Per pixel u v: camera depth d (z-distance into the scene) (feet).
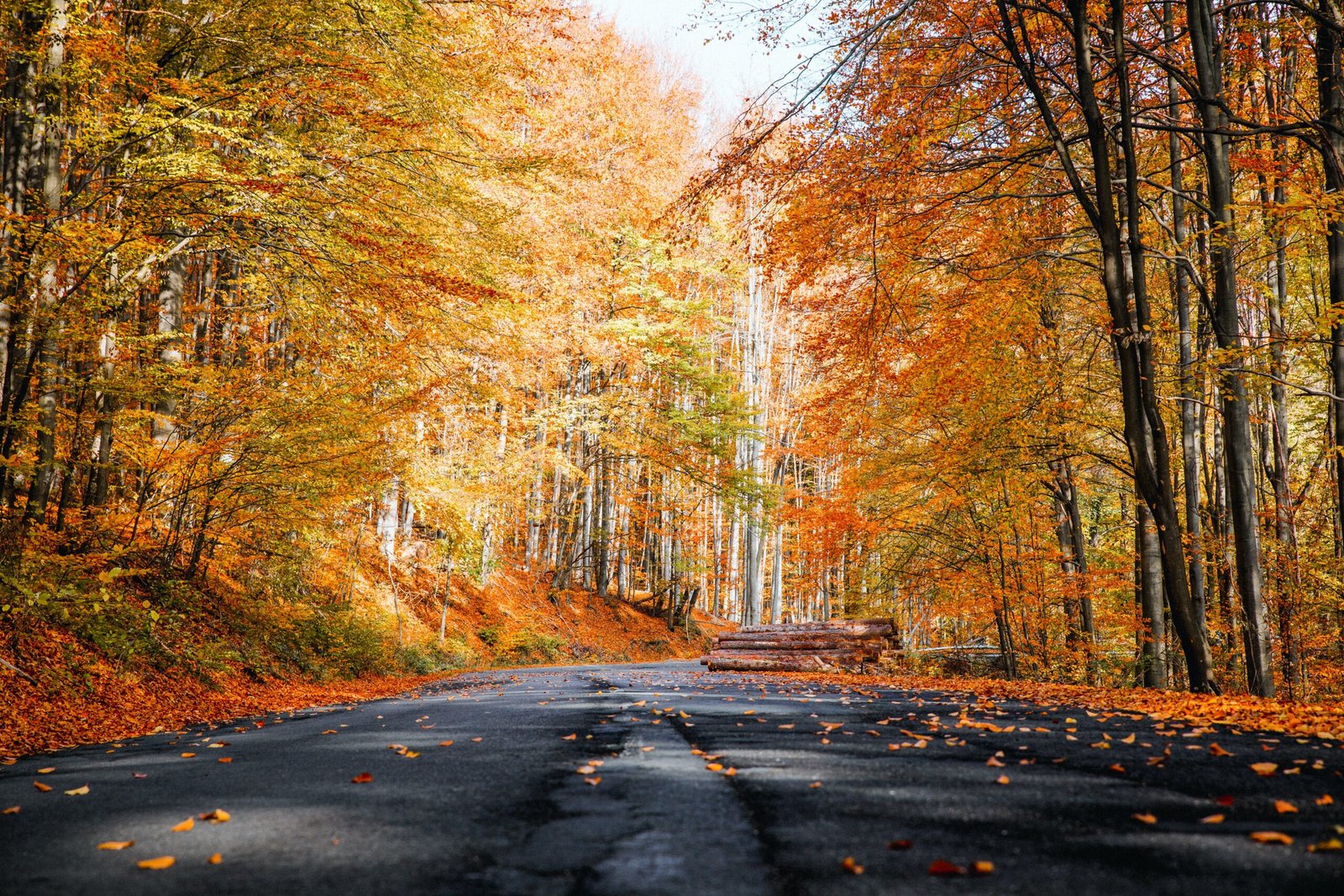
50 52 35.12
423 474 60.08
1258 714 24.35
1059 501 59.93
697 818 12.89
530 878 10.18
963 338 49.34
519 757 19.24
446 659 73.36
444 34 46.11
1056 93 45.75
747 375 119.34
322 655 53.83
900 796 14.17
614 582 136.56
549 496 109.60
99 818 14.30
